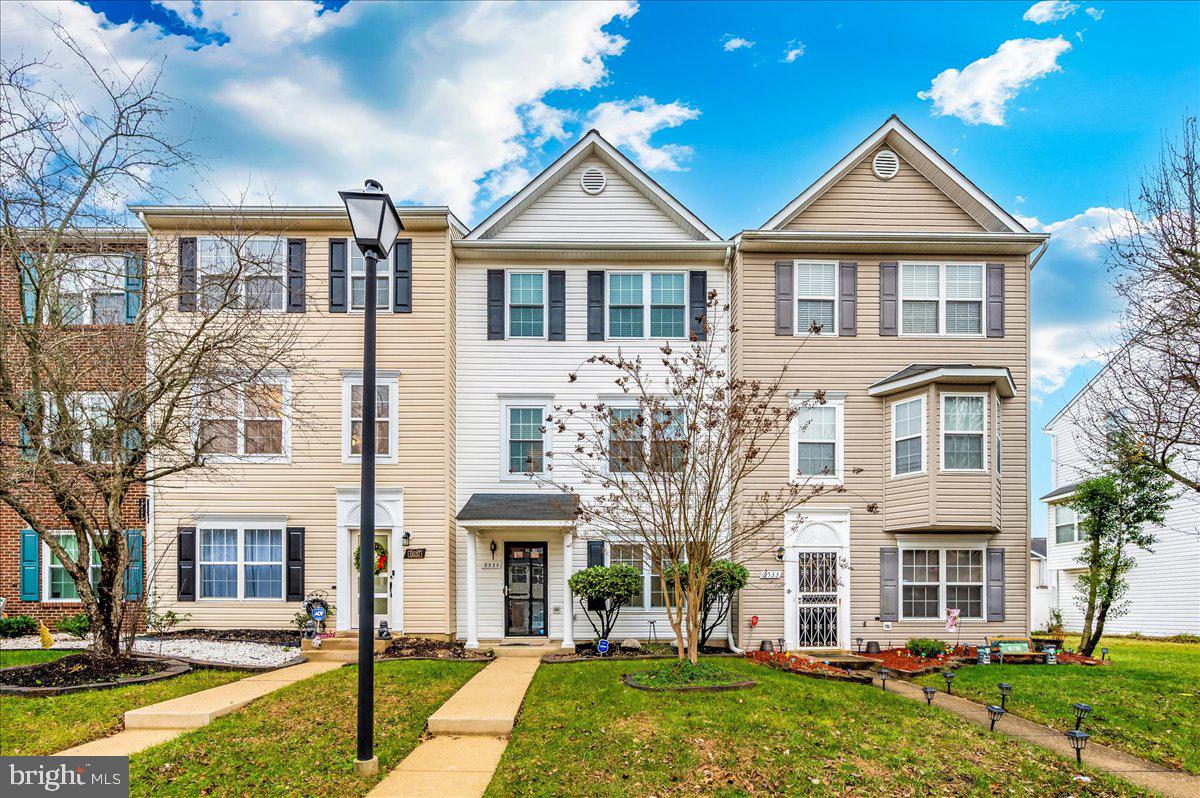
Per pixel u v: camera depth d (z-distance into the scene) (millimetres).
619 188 17562
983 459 15125
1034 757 8266
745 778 7453
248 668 12062
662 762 7773
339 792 6980
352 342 16359
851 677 12141
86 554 11750
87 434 12422
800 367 16250
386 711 9469
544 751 8055
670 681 10648
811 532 15922
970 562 15984
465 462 16625
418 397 16203
